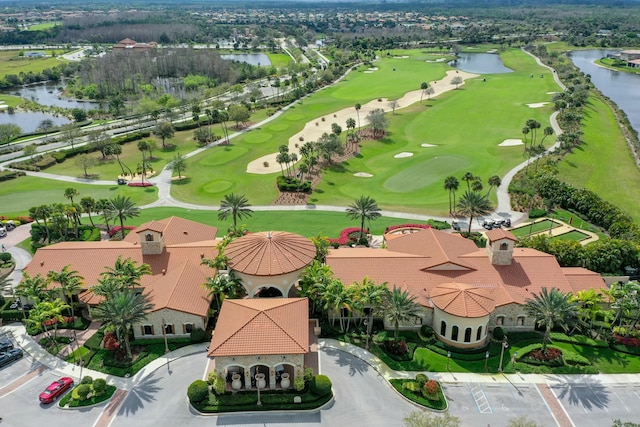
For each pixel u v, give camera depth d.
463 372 54.72
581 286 65.44
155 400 50.50
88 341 59.16
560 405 50.19
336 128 147.75
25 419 47.97
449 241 71.62
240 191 115.19
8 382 52.97
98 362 55.91
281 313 54.56
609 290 61.84
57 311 57.22
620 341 59.50
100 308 54.59
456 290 59.09
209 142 155.50
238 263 62.12
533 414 48.97
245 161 136.75
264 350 50.00
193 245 72.50
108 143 145.12
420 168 127.38
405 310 55.16
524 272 65.38
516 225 93.31
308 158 124.75
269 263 61.50
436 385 50.59
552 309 55.12
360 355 57.31
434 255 67.31
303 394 51.06
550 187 104.44
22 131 175.62
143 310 55.00
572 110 161.25
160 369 54.94
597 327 62.44
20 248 86.25
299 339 51.59
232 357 50.19
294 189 113.62
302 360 50.94
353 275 64.62
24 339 60.19
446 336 58.88
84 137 163.38
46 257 69.19
